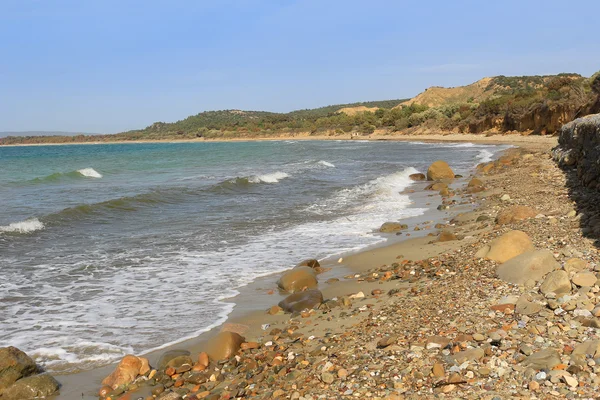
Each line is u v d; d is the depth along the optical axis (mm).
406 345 5367
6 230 13836
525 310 5680
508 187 18266
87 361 6285
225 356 6184
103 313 7910
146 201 19484
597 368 4137
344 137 124000
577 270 6629
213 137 178625
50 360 6297
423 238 12086
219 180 28469
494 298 6434
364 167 35938
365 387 4547
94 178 31359
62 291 9023
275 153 60406
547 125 59219
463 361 4660
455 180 25062
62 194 22578
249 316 7719
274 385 5062
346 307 7539
